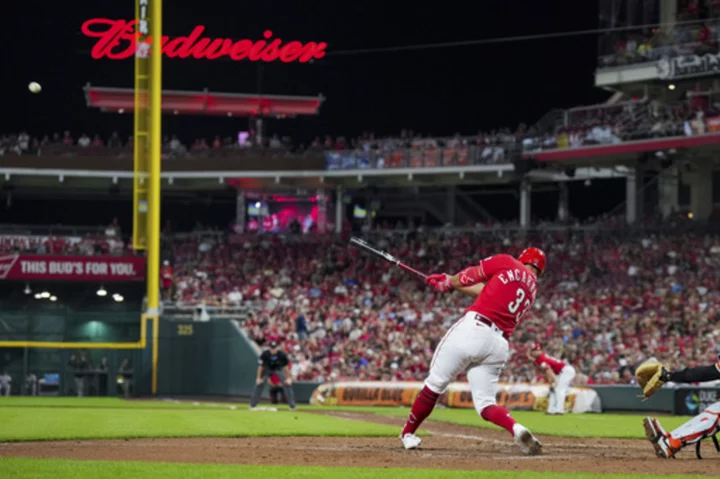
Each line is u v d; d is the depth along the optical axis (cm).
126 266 9200
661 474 1759
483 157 9862
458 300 8531
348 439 2869
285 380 4991
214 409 5012
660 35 8938
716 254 8206
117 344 8300
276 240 9962
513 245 9362
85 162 10225
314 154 10350
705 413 2136
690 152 8738
